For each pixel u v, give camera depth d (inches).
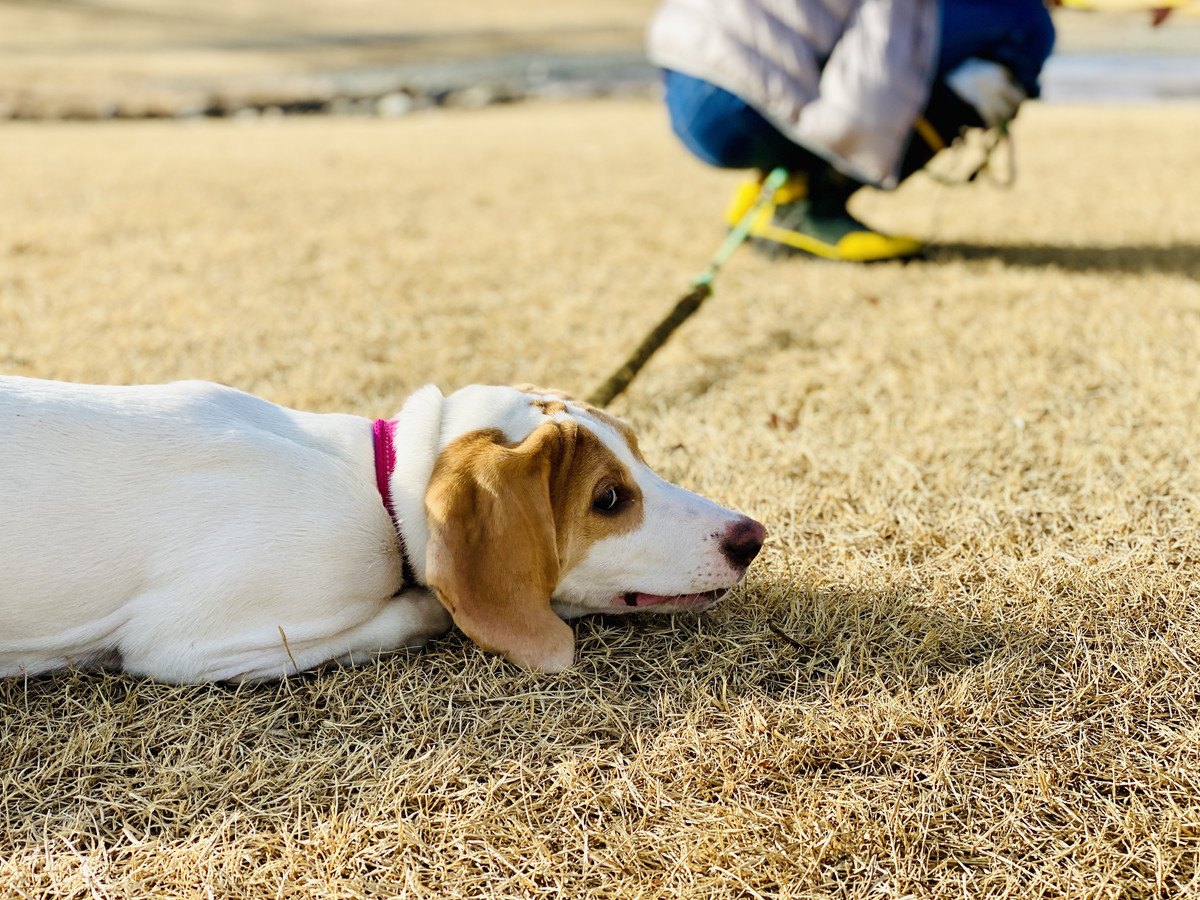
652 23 72.9
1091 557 44.6
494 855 35.9
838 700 39.4
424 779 37.5
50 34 321.7
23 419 39.6
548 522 40.0
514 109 208.4
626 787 37.3
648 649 41.9
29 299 65.1
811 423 53.3
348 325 62.8
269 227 83.8
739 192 78.4
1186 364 56.3
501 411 41.9
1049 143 118.2
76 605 39.4
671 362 59.1
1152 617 42.2
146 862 35.9
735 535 42.2
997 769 37.8
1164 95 182.7
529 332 62.3
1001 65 66.8
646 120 170.4
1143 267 68.8
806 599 43.4
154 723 39.1
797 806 36.8
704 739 38.4
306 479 40.8
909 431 52.3
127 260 73.4
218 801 37.3
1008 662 40.5
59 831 36.5
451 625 42.6
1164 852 35.5
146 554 39.6
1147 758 37.8
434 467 41.1
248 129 167.5
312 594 40.1
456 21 381.4
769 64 66.0
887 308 64.5
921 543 45.8
